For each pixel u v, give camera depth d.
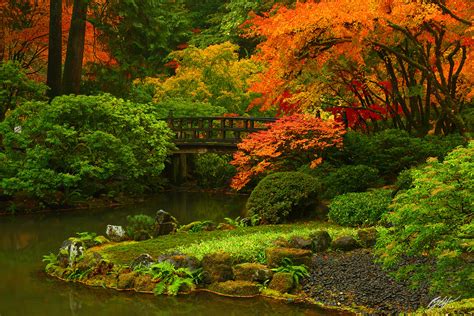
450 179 6.00
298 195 12.91
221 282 8.88
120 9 22.08
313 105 16.11
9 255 11.58
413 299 7.56
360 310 7.57
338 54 13.48
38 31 23.34
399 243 6.41
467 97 16.38
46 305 8.39
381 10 12.06
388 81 16.81
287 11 12.81
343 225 11.92
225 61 28.17
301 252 9.16
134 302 8.45
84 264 9.78
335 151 15.38
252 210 13.21
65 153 17.59
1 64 19.80
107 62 23.94
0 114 18.78
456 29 13.12
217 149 21.42
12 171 16.92
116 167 17.95
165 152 19.91
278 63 13.55
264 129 20.52
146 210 17.48
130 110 19.45
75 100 17.91
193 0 39.34
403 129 16.42
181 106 25.45
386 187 13.13
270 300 8.34
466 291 6.12
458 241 5.86
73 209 17.52
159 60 34.62
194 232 11.80
